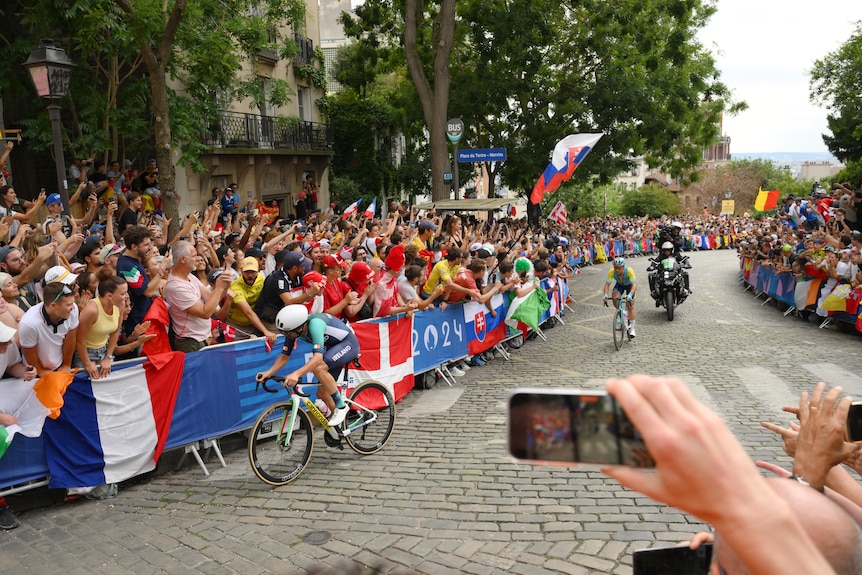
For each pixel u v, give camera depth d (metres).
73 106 12.73
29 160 15.02
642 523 4.56
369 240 10.42
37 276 6.00
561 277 14.67
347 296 7.21
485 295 9.70
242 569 4.07
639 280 21.81
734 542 0.60
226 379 6.23
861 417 1.09
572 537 4.38
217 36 13.79
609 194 66.56
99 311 5.26
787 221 22.16
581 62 26.39
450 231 12.88
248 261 6.63
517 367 9.91
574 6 24.75
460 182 26.92
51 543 4.51
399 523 4.69
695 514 0.62
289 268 6.59
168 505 5.18
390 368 8.04
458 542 4.36
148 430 5.62
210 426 6.10
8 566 4.18
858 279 11.38
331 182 27.27
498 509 4.87
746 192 74.50
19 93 12.76
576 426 0.67
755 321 13.58
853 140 28.86
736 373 8.93
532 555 4.16
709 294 18.83
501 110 25.53
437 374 9.38
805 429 1.16
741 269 22.28
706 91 29.92
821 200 18.45
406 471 5.76
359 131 28.17
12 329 4.80
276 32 18.14
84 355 5.18
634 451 0.65
